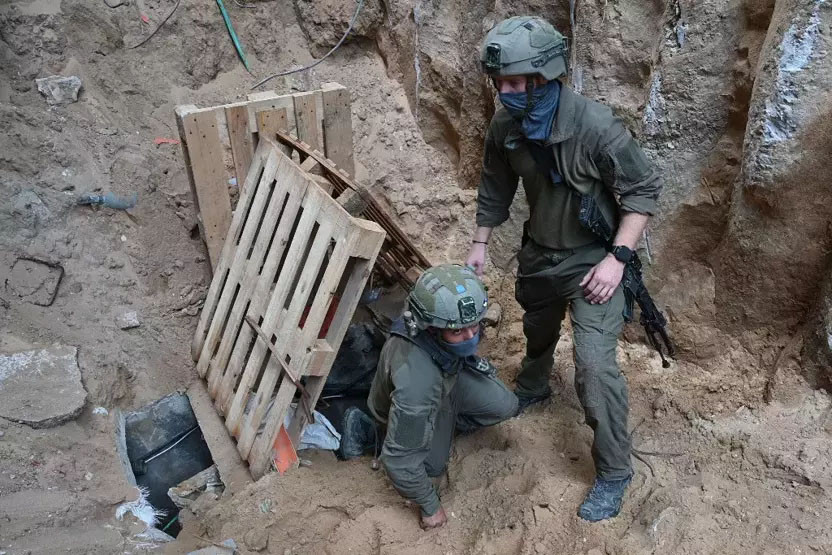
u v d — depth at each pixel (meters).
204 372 3.93
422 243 4.75
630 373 3.45
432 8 4.54
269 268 3.44
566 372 3.61
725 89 3.06
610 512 2.69
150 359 3.92
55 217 3.97
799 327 3.03
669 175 3.35
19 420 3.14
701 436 2.98
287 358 3.24
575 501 2.78
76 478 3.11
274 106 3.79
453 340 2.46
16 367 3.42
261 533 2.96
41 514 2.84
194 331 4.19
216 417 3.79
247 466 3.50
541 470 3.00
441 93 4.70
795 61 2.61
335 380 3.92
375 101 5.09
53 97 4.27
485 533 2.76
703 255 3.36
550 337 3.12
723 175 3.15
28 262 3.80
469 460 3.16
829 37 2.54
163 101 4.76
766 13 2.85
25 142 4.06
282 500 3.10
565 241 2.62
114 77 4.61
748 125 2.85
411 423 2.53
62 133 4.20
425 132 4.96
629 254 2.45
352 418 3.50
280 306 3.29
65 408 3.25
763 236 2.95
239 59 5.13
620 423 2.55
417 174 4.91
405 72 4.97
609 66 3.53
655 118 3.29
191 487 3.49
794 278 2.95
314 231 3.62
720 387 3.17
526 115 2.34
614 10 3.44
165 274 4.20
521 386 3.42
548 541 2.65
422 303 2.40
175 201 4.37
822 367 2.85
